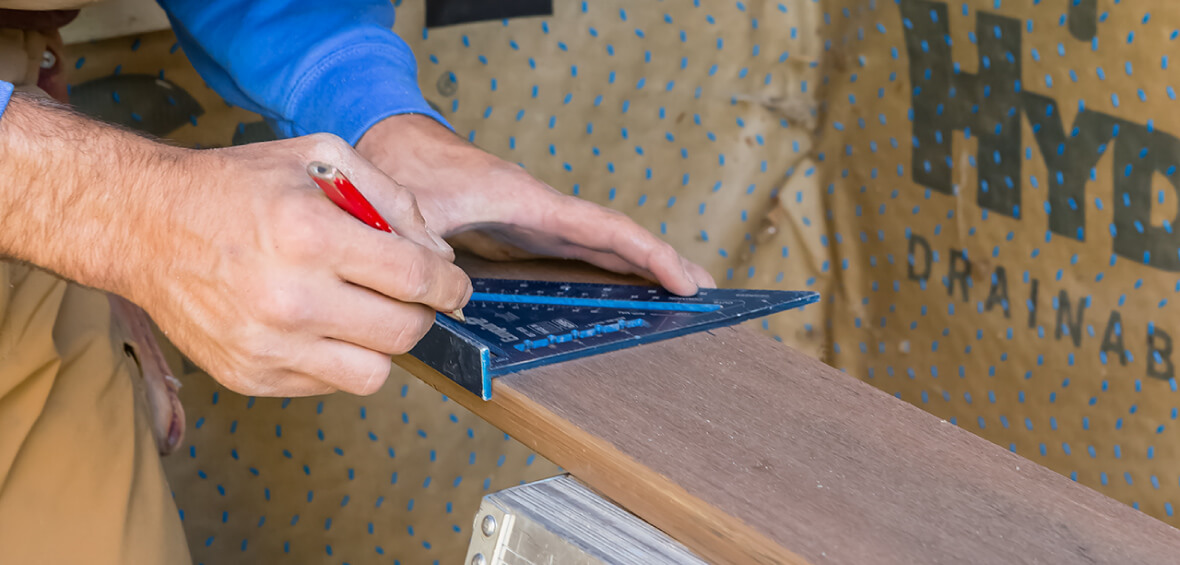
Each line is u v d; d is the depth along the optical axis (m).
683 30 1.66
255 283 0.55
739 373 0.68
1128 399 1.37
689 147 1.74
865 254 1.80
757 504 0.53
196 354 0.62
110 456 0.80
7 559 0.73
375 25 0.95
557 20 1.55
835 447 0.59
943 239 1.63
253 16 0.93
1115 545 0.52
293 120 0.93
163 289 0.58
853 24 1.69
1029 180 1.46
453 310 0.61
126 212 0.58
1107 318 1.38
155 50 1.27
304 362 0.59
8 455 0.73
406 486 1.64
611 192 1.70
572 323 0.74
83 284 0.62
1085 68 1.33
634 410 0.62
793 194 1.85
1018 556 0.50
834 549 0.50
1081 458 1.47
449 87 1.50
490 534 0.59
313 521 1.57
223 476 1.46
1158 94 1.24
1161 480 1.35
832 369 0.69
